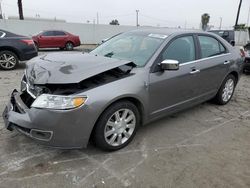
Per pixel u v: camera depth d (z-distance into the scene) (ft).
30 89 10.13
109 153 10.61
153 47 12.20
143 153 10.75
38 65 10.87
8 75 24.35
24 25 76.23
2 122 12.89
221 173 9.62
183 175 9.41
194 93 14.03
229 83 17.11
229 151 11.23
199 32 14.48
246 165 10.21
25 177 8.90
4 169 9.27
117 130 10.59
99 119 9.82
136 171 9.52
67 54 12.46
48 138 9.12
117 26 94.27
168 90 12.16
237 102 18.13
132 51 12.63
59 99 8.90
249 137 12.68
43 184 8.61
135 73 10.84
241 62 17.48
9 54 26.91
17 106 10.12
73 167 9.58
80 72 9.57
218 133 12.96
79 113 9.07
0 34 26.61
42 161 9.86
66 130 9.09
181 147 11.39
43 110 8.93
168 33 13.11
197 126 13.66
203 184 8.97
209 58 14.69
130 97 10.47
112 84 9.93
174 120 14.32
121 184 8.77
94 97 9.33
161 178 9.18
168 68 11.09
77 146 9.47
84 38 88.99
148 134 12.46
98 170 9.46
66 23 84.07
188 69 13.06
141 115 11.53
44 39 57.93
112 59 11.15
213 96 16.07
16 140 11.19
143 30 14.32
